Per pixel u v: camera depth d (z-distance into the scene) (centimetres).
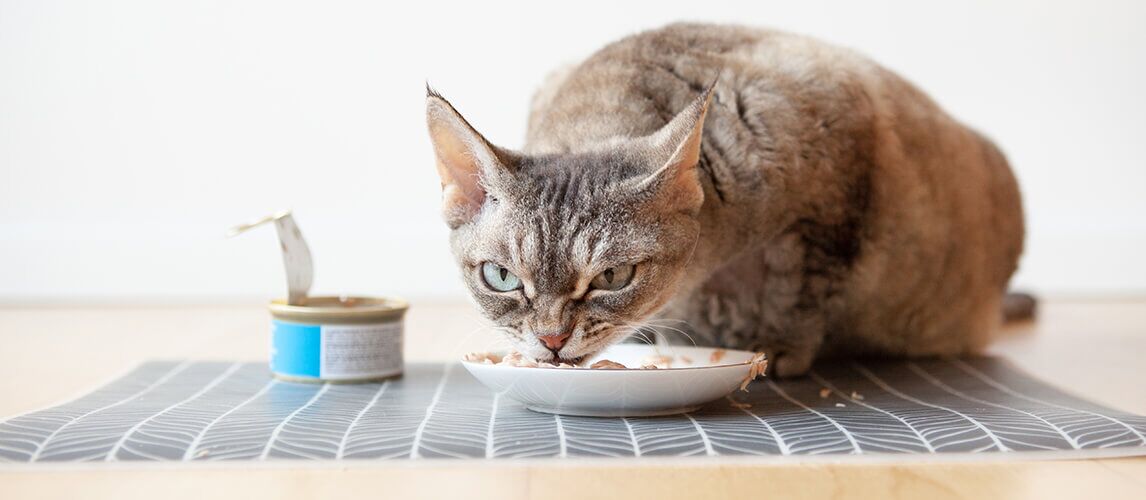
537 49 117
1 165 115
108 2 114
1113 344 90
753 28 77
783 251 71
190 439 54
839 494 47
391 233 118
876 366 77
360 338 69
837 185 70
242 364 76
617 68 70
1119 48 121
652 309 59
